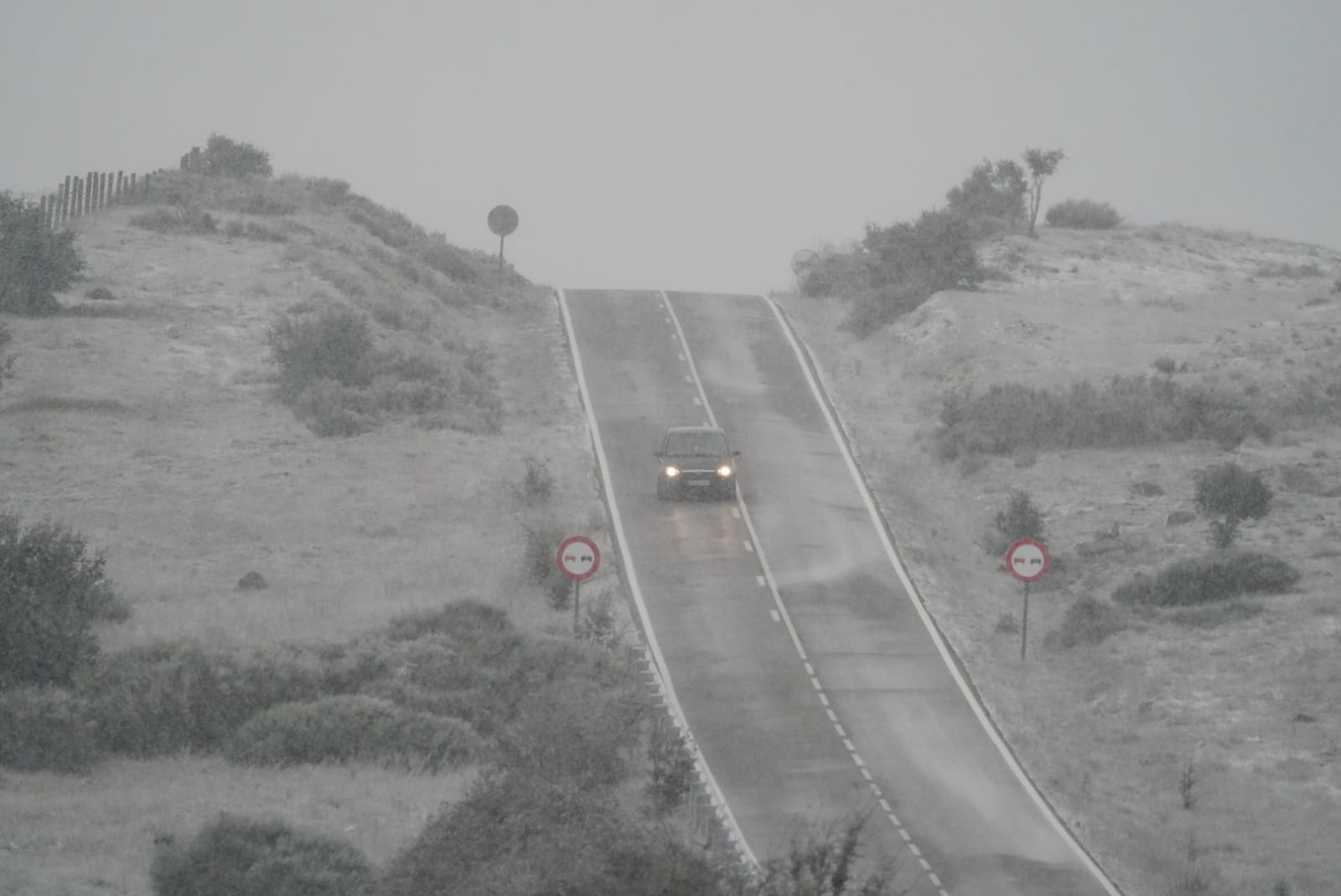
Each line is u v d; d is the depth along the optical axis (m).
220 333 137.88
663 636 84.31
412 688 66.56
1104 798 66.50
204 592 86.50
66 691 62.50
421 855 40.19
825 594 92.81
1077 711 77.44
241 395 126.06
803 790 64.94
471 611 76.94
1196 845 60.44
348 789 55.78
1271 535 97.69
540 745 47.03
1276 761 68.62
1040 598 94.00
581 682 64.56
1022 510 103.12
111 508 100.44
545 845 34.91
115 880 42.38
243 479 108.81
